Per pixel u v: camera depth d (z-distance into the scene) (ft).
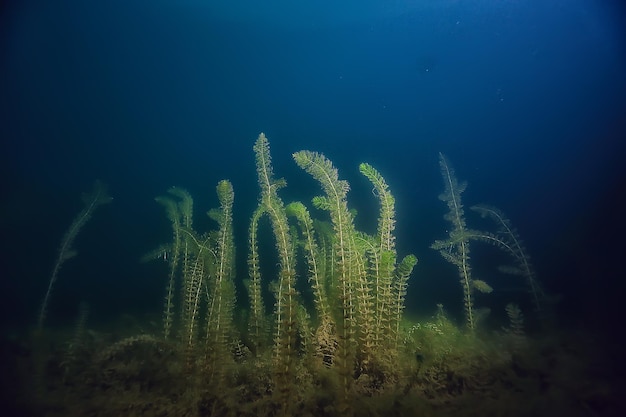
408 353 11.27
